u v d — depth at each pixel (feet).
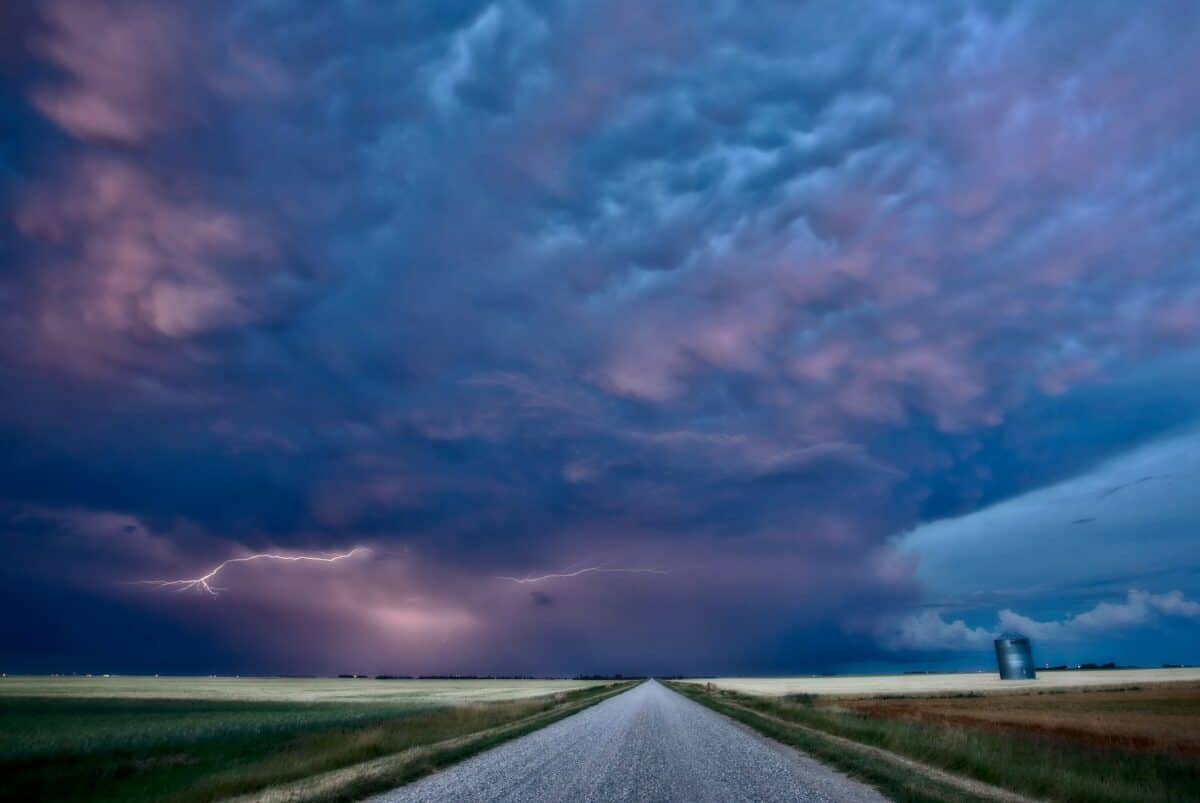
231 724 105.70
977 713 134.62
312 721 110.22
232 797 40.52
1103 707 156.76
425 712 133.08
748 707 136.46
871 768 47.93
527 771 49.49
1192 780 43.57
